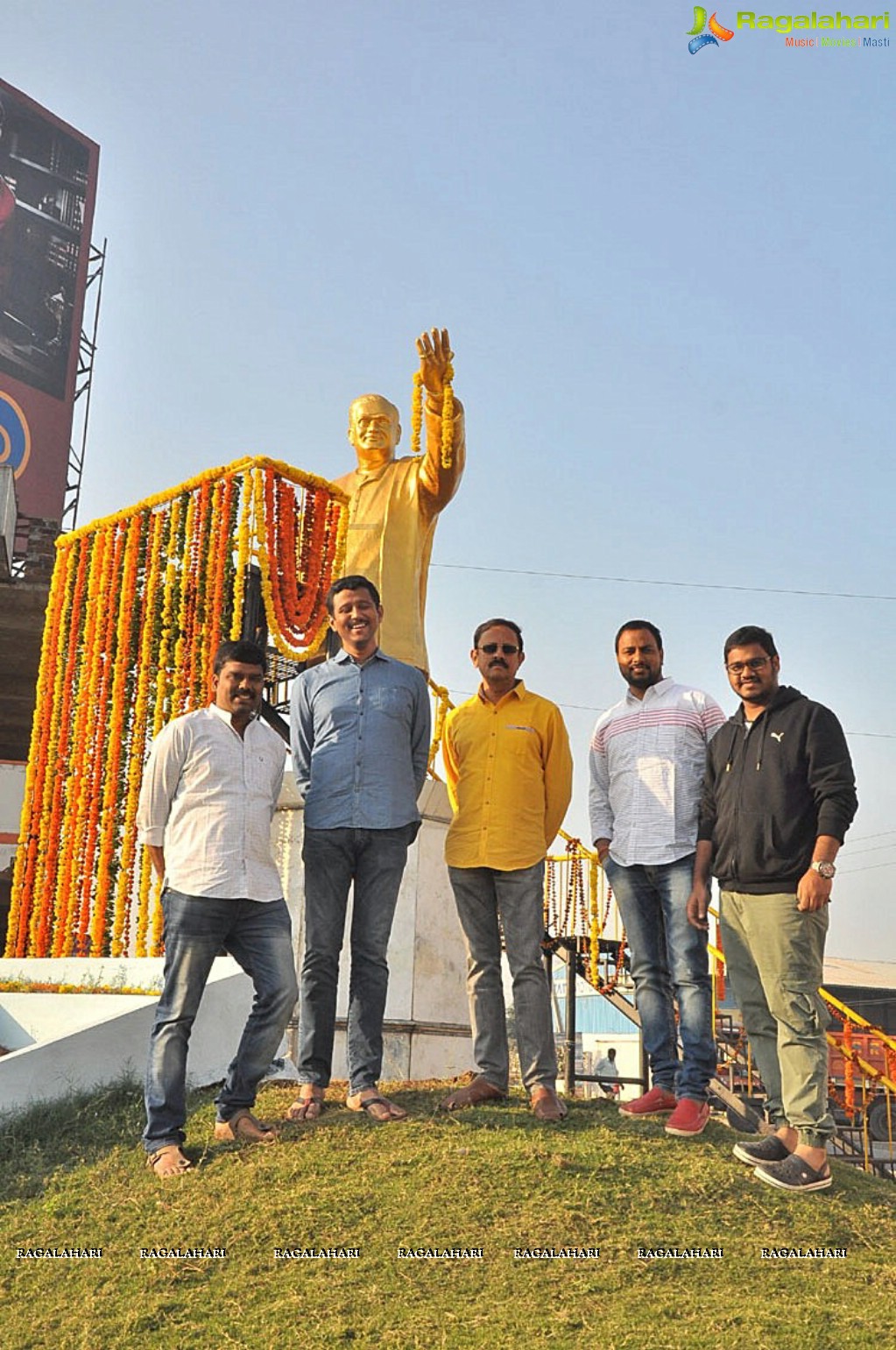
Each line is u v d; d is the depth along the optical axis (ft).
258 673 19.22
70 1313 14.19
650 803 19.76
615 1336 12.72
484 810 19.76
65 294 130.82
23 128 131.85
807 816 17.75
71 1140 19.35
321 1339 12.93
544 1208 15.60
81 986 25.04
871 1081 32.78
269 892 18.57
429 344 30.89
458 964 30.83
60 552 32.60
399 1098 20.22
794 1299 13.96
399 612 33.19
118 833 29.07
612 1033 78.64
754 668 18.35
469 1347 12.56
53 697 31.55
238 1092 18.13
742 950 18.54
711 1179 16.78
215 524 29.89
